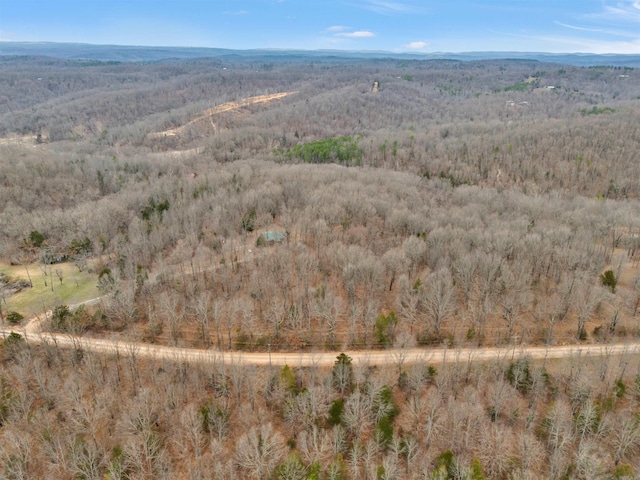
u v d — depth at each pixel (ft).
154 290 287.07
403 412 209.97
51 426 200.54
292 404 199.21
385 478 174.19
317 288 281.33
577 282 268.21
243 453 180.14
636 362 236.22
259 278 287.48
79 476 181.57
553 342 253.44
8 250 349.00
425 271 291.17
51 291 305.32
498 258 282.15
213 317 268.41
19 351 233.76
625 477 170.60
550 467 183.52
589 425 193.36
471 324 264.52
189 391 221.46
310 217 362.33
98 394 213.25
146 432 188.03
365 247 313.53
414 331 258.57
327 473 180.34
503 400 206.28
